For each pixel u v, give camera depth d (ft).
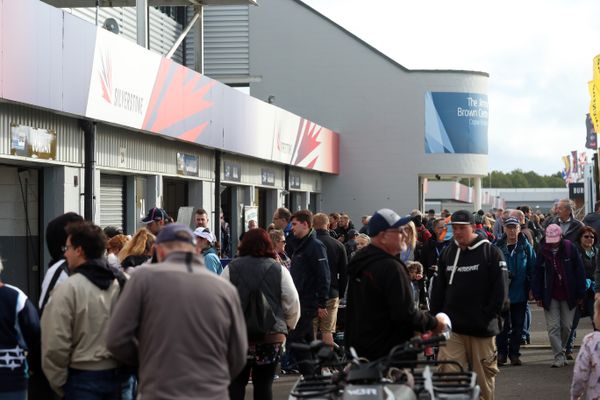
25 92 47.24
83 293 24.76
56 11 50.62
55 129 53.98
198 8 91.20
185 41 139.03
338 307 48.88
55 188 55.47
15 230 54.44
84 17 92.79
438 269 36.27
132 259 35.09
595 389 29.63
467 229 35.06
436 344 22.80
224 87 85.10
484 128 163.32
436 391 23.16
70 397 24.91
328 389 22.22
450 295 35.17
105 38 57.62
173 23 129.49
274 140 105.81
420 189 168.76
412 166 158.40
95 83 56.18
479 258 34.86
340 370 23.16
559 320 51.80
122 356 20.83
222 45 162.81
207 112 79.97
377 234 26.55
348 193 159.12
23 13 46.75
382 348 26.20
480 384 35.12
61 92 51.52
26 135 50.19
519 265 52.13
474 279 34.81
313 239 43.19
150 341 20.44
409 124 158.20
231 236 100.99
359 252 26.86
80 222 25.89
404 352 22.02
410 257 56.95
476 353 35.04
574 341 61.52
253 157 99.81
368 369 21.27
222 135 84.74
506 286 34.83
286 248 53.52
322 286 42.83
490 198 326.44
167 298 20.47
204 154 85.15
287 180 120.47
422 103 157.99
